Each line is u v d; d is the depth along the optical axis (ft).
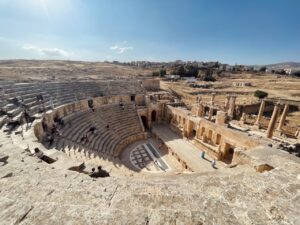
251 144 67.36
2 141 41.52
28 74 171.42
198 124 94.89
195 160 81.00
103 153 74.64
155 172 75.82
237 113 156.35
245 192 18.02
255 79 399.65
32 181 20.58
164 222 14.26
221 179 20.85
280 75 504.43
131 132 108.78
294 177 20.54
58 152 43.98
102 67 378.12
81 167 39.17
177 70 395.75
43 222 13.99
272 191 17.93
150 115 126.41
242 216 14.93
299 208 15.65
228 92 236.22
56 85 110.32
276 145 64.75
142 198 17.29
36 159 29.78
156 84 192.65
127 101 135.74
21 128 54.90
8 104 68.59
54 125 70.69
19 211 15.16
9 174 22.70
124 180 21.67
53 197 17.31
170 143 98.17
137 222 14.21
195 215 15.02
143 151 95.55
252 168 35.22
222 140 80.43
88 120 95.35
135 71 394.11
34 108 73.92
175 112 119.75
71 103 93.91
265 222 14.26
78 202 16.57
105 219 14.43
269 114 176.24
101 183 20.26
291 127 111.45
